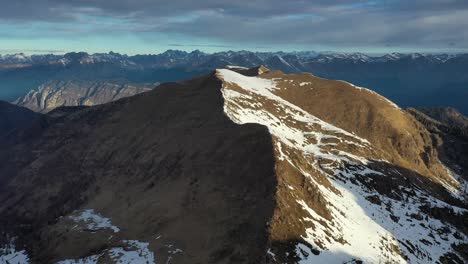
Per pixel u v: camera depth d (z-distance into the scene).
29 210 130.88
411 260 78.12
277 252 60.72
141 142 129.12
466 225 101.69
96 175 130.50
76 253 85.88
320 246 65.75
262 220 66.75
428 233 91.31
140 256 73.12
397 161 132.88
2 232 119.81
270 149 83.62
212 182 85.38
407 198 104.25
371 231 81.25
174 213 82.19
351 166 110.06
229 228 69.19
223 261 62.88
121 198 105.00
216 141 100.06
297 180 79.31
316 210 75.88
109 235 86.81
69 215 106.19
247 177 80.25
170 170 102.50
